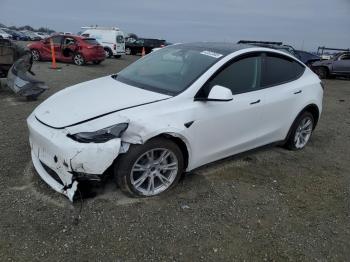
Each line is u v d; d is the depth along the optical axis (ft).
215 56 13.82
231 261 9.58
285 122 16.25
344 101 37.29
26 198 11.53
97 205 11.39
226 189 13.24
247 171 14.96
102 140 10.45
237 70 13.94
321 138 21.17
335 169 16.30
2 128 18.47
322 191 13.96
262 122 14.98
